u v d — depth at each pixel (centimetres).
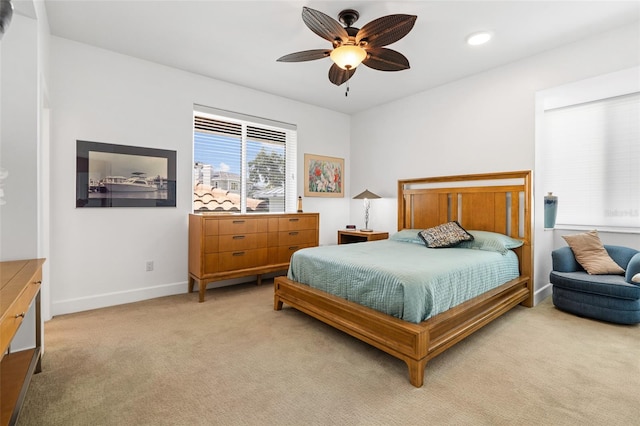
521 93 335
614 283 268
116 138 325
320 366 205
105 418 154
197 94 379
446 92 403
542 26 271
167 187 359
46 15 257
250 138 433
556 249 353
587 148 364
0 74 194
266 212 449
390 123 478
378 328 210
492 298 259
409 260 258
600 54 284
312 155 495
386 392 177
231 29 280
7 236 193
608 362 209
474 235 334
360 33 215
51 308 291
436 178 406
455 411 160
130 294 337
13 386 149
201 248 341
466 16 256
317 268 279
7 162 194
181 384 184
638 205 335
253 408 163
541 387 181
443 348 200
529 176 324
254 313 305
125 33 288
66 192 299
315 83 405
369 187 513
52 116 292
